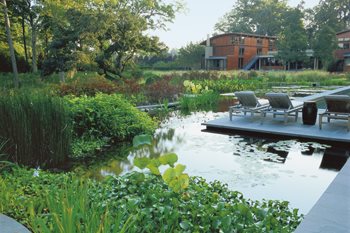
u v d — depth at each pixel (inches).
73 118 245.0
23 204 110.2
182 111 437.7
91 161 211.2
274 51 1534.2
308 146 238.5
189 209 112.6
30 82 664.4
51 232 75.4
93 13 701.3
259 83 768.3
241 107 341.1
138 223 102.0
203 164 198.7
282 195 151.0
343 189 134.3
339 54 1432.1
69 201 86.0
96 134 260.1
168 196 119.8
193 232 97.4
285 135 265.9
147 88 501.7
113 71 742.5
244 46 1587.1
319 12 1822.1
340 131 264.5
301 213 132.6
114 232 75.4
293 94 616.1
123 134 266.2
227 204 116.2
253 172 182.9
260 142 255.4
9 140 177.2
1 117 174.6
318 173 181.2
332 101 271.0
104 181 145.9
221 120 328.8
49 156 197.2
